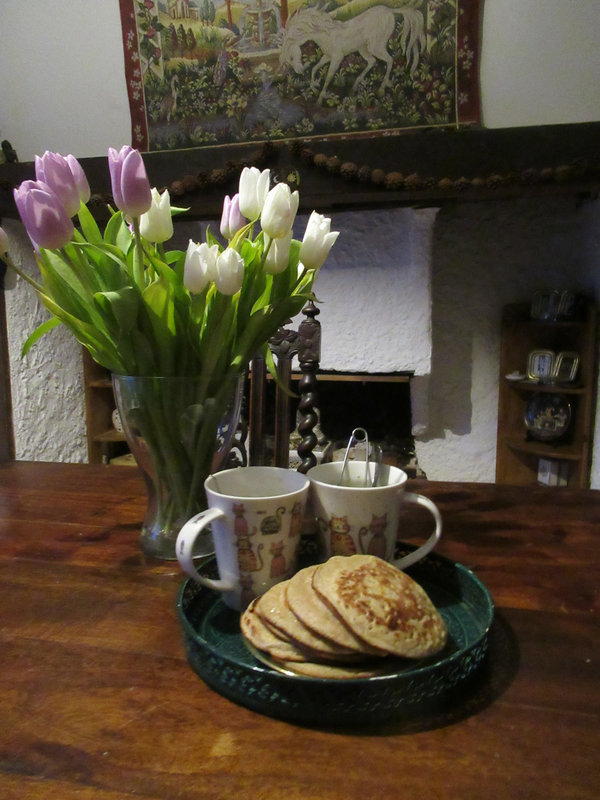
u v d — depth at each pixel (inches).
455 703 16.1
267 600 17.7
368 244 77.6
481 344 85.7
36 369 85.6
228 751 14.2
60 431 90.7
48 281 23.1
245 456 33.5
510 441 82.1
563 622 20.8
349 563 18.1
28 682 17.2
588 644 19.3
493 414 86.8
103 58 73.5
